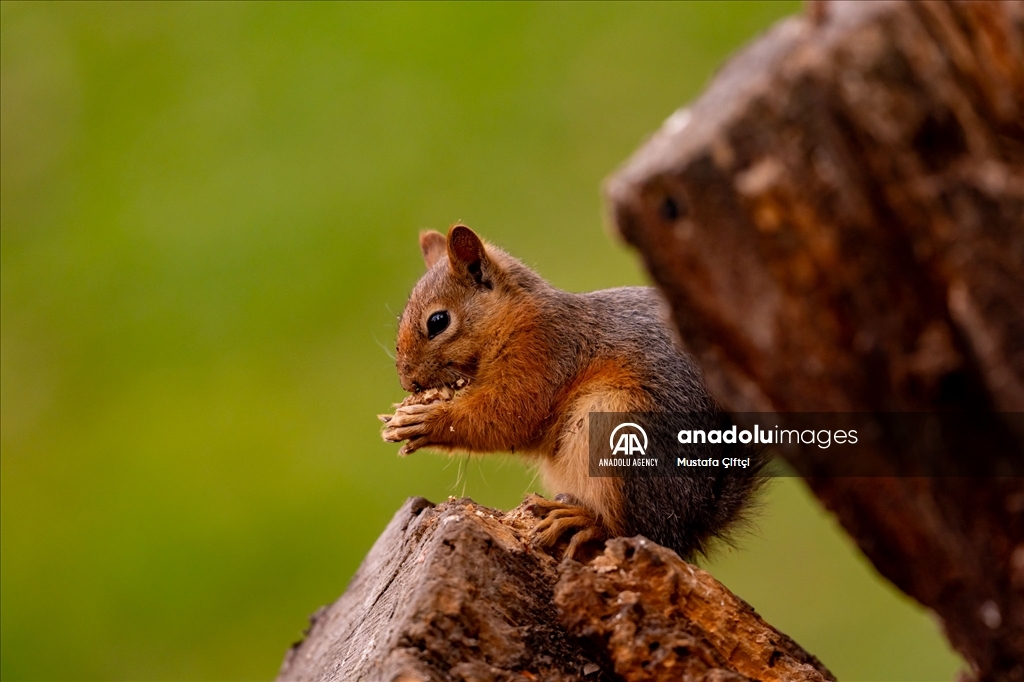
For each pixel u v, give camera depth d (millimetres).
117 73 28594
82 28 29484
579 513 7309
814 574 15930
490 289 9008
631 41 25094
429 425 8750
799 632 15305
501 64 25328
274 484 19938
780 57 4668
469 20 26766
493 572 6234
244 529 19281
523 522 7195
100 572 19969
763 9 25031
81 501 21203
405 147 24234
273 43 28328
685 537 7949
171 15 29812
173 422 21781
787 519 16422
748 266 4711
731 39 24766
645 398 8039
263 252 23578
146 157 26750
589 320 8672
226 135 26453
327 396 21172
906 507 4926
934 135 4551
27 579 20203
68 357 23609
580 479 7996
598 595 6059
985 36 4602
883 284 4637
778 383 4848
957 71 4559
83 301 24406
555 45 25750
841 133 4551
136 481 20922
